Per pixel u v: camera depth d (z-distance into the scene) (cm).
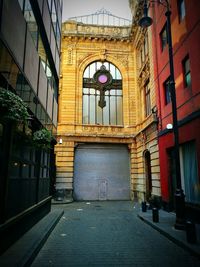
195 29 1020
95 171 2159
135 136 2161
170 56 931
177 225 840
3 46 566
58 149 2095
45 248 670
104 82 2316
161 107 1470
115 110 2303
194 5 1027
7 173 588
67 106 2186
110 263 552
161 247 677
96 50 2366
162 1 1452
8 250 580
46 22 1083
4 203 569
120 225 1005
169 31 945
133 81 2319
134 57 2330
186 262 556
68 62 2283
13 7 637
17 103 475
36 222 932
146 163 1880
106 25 2438
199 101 980
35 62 912
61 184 2034
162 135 1410
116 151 2230
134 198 2086
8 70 604
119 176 2183
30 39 832
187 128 1077
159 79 1509
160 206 1409
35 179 938
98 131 2198
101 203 1898
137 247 679
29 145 841
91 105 2284
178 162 870
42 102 1052
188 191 1105
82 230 907
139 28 2086
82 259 580
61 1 1645
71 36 2322
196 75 1007
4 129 588
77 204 1834
